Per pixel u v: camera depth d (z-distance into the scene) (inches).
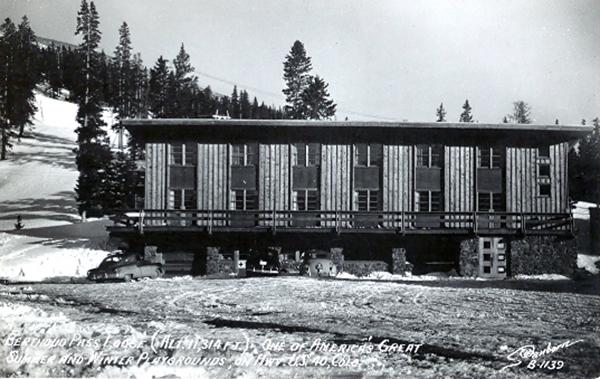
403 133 1370.6
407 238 1321.4
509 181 1374.3
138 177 2436.0
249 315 689.0
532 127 1332.4
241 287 989.2
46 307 756.0
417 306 759.1
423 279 1218.0
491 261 1305.4
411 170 1368.1
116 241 1494.8
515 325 612.1
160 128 1365.7
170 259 1320.1
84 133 2471.7
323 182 1360.7
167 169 1368.1
